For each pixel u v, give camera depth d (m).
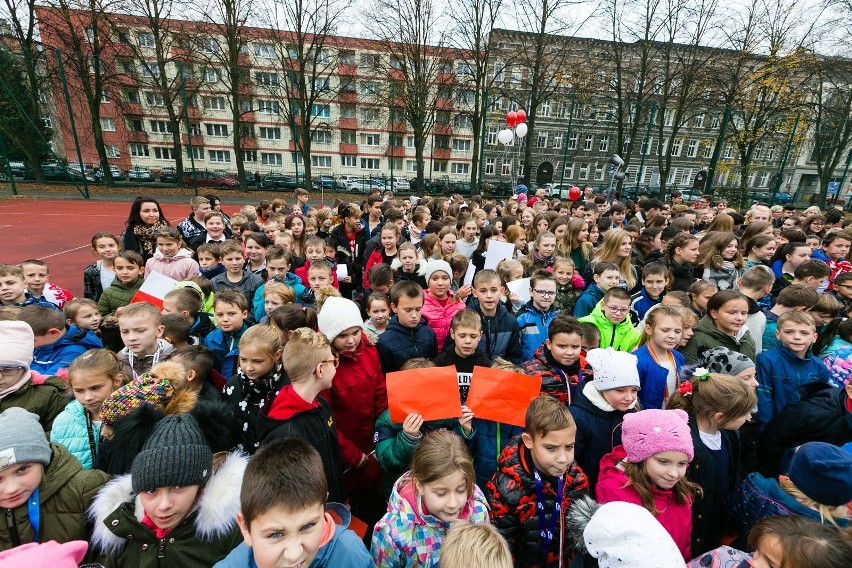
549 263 5.43
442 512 1.75
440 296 3.92
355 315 2.73
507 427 2.57
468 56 26.34
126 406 1.91
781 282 4.71
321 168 43.44
